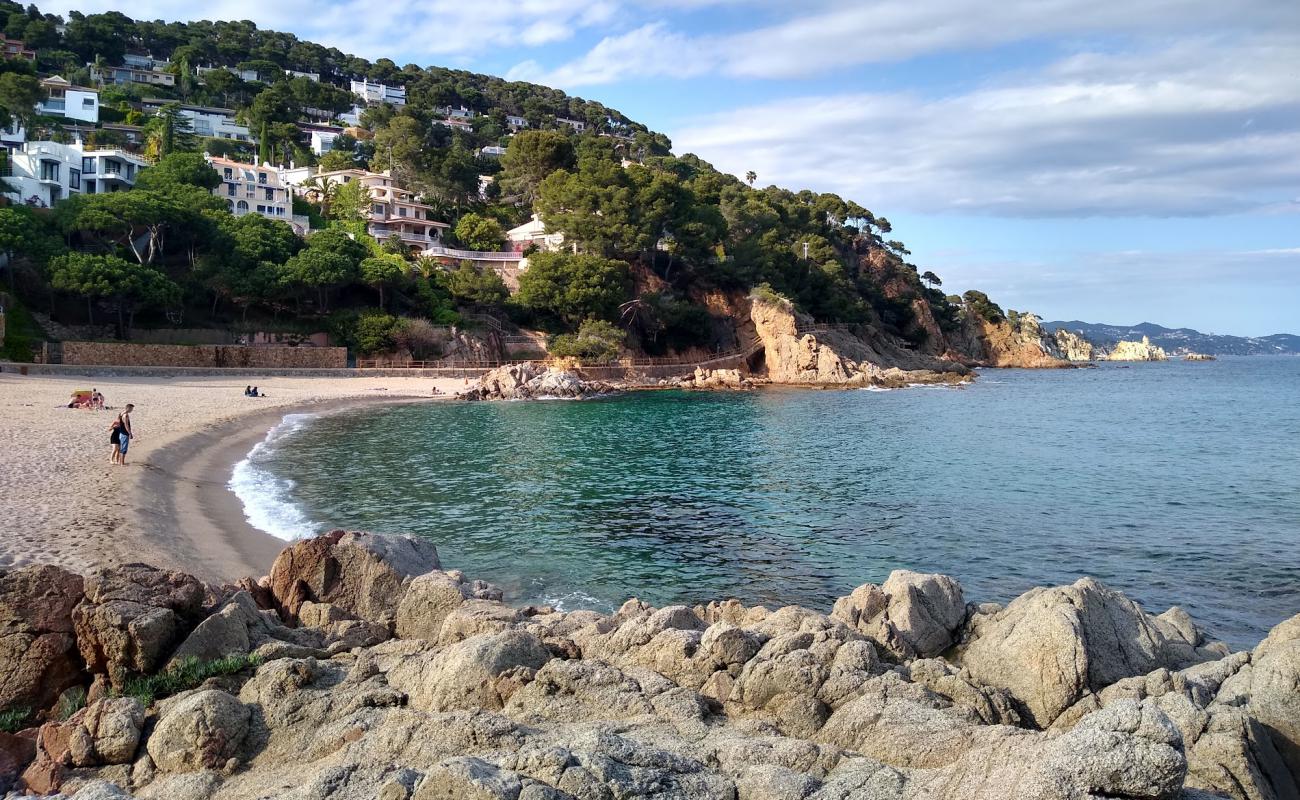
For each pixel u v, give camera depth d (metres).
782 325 126.00
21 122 116.06
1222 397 110.75
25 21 176.75
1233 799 9.40
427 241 134.00
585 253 121.44
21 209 87.62
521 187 155.38
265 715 10.77
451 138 198.88
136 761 10.18
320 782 8.43
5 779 9.95
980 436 62.41
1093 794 6.57
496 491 37.62
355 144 175.75
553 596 23.06
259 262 99.00
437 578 15.63
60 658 11.91
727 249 139.62
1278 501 37.38
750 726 10.32
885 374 125.62
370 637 14.45
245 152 156.75
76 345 78.25
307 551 16.34
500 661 11.34
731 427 66.31
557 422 68.00
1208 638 16.47
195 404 60.25
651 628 13.20
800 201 192.75
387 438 54.69
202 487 32.59
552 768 8.06
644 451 52.12
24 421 42.47
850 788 8.09
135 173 117.62
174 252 100.81
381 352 103.44
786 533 30.78
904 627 14.94
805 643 12.32
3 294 78.00
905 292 186.12
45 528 22.19
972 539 30.08
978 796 7.17
